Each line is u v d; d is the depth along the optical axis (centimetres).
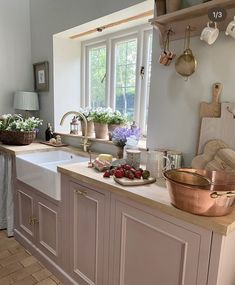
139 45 204
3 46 261
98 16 193
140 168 146
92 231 143
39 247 195
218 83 128
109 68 235
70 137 247
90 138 219
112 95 236
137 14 183
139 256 118
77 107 275
